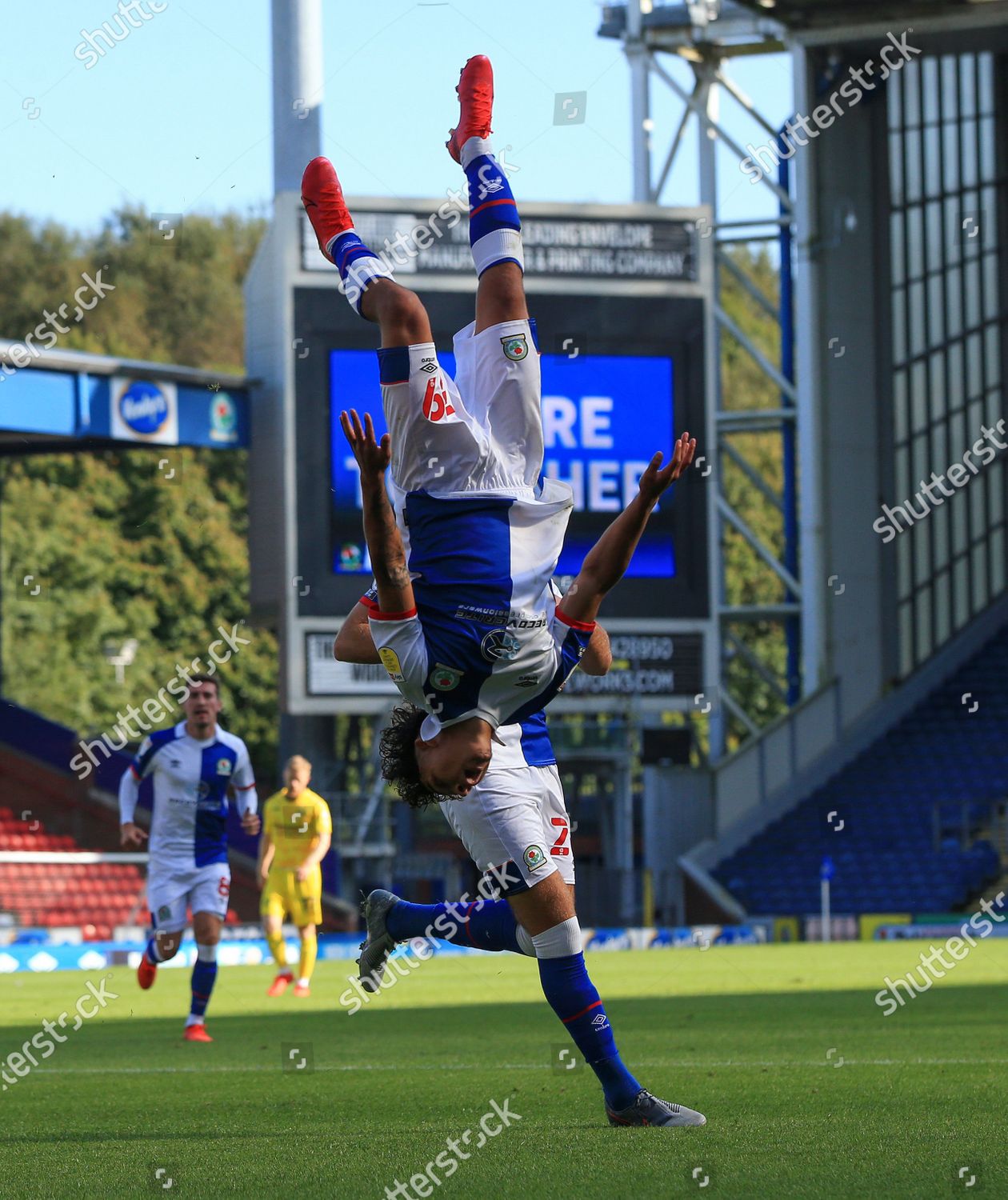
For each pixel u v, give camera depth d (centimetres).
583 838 8775
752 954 5578
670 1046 2130
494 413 1226
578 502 6494
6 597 9806
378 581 1102
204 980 2480
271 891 3688
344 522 6328
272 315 6372
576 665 1195
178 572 10494
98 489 10494
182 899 2494
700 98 7850
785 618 7719
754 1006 3027
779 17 7200
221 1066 2022
